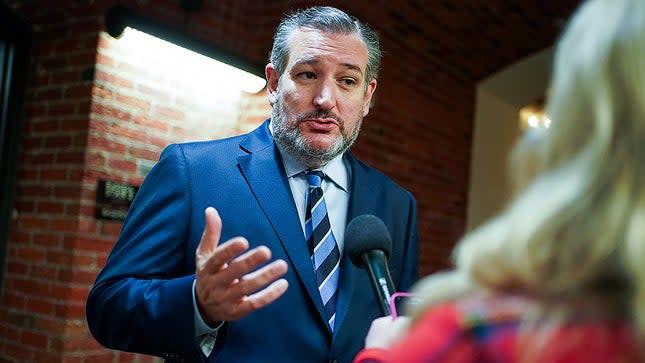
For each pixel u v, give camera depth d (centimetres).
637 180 44
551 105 50
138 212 114
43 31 253
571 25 51
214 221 86
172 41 225
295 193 124
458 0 364
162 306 97
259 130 131
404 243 133
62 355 227
